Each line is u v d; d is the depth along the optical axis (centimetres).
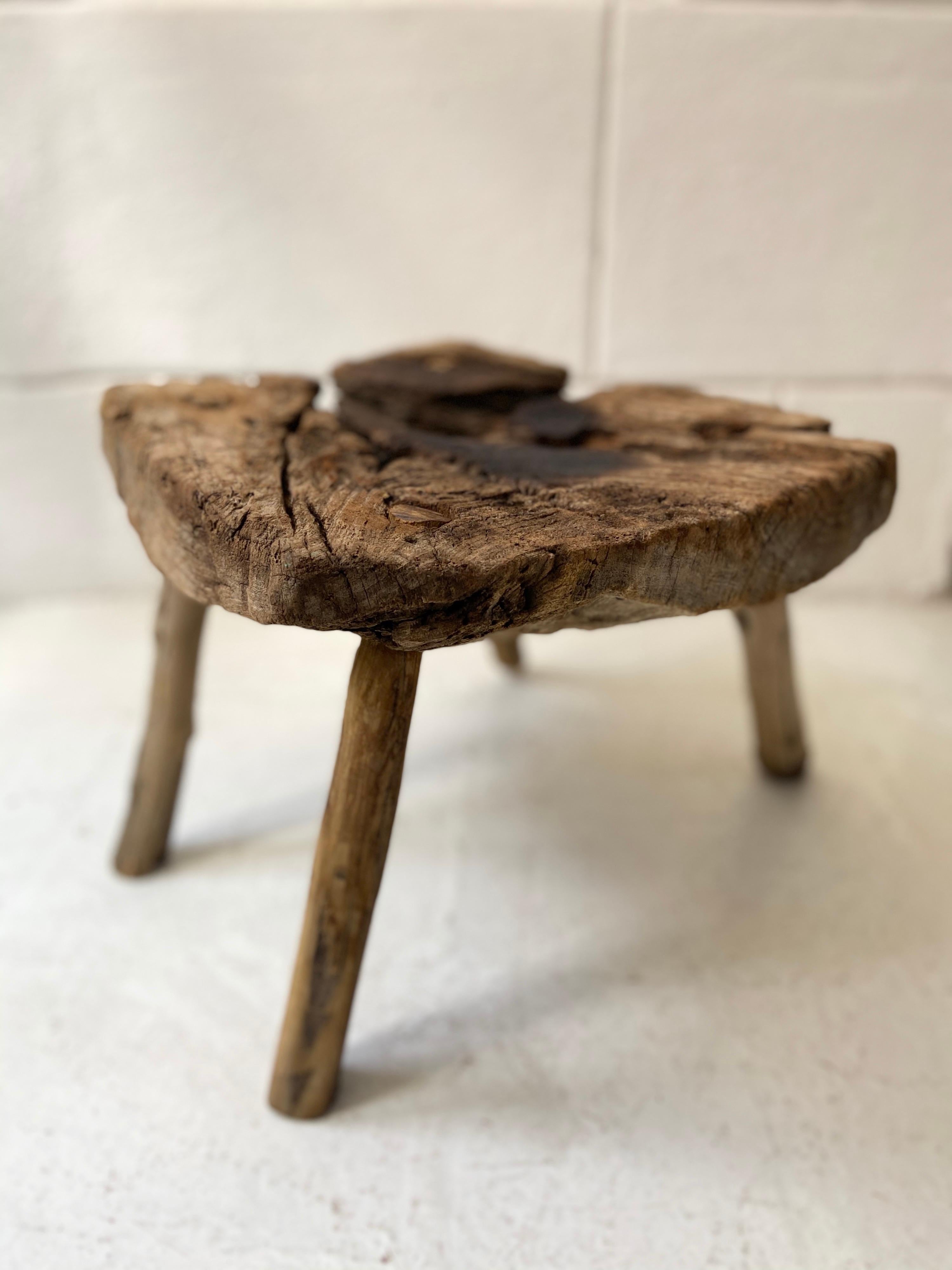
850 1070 54
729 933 63
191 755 78
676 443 57
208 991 59
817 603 104
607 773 77
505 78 86
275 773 76
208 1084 54
